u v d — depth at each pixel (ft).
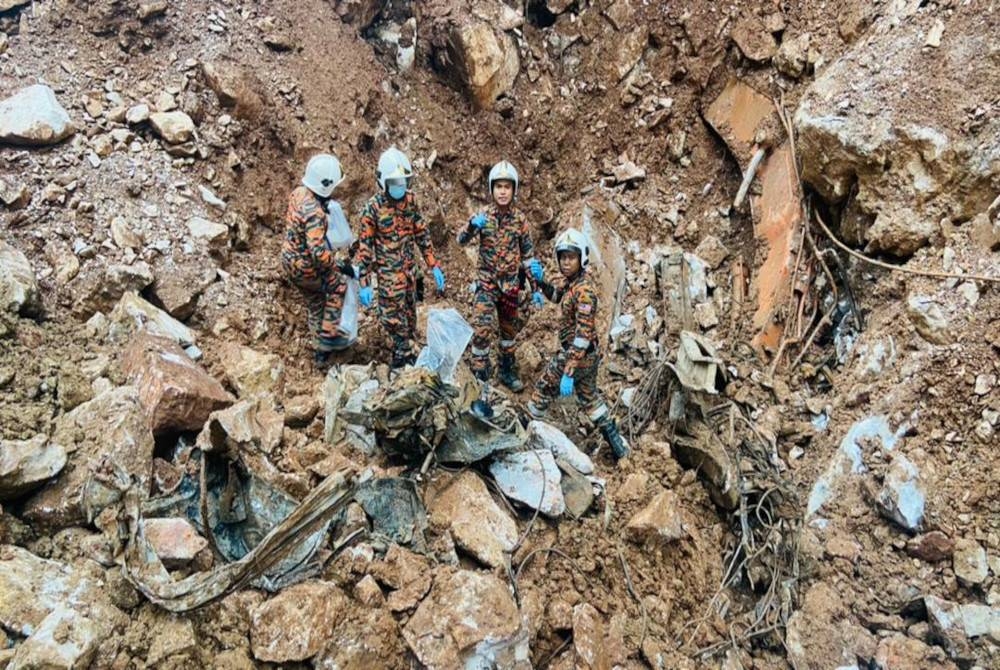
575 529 13.51
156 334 14.17
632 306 20.38
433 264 16.62
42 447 10.68
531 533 13.12
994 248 15.19
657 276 20.43
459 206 22.43
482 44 22.02
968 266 15.28
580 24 23.95
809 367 17.66
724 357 18.44
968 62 16.22
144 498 11.28
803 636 12.79
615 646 11.83
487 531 12.55
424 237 16.38
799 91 20.24
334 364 17.04
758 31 21.15
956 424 14.29
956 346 14.60
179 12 19.19
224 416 12.79
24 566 9.42
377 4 22.91
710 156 22.17
